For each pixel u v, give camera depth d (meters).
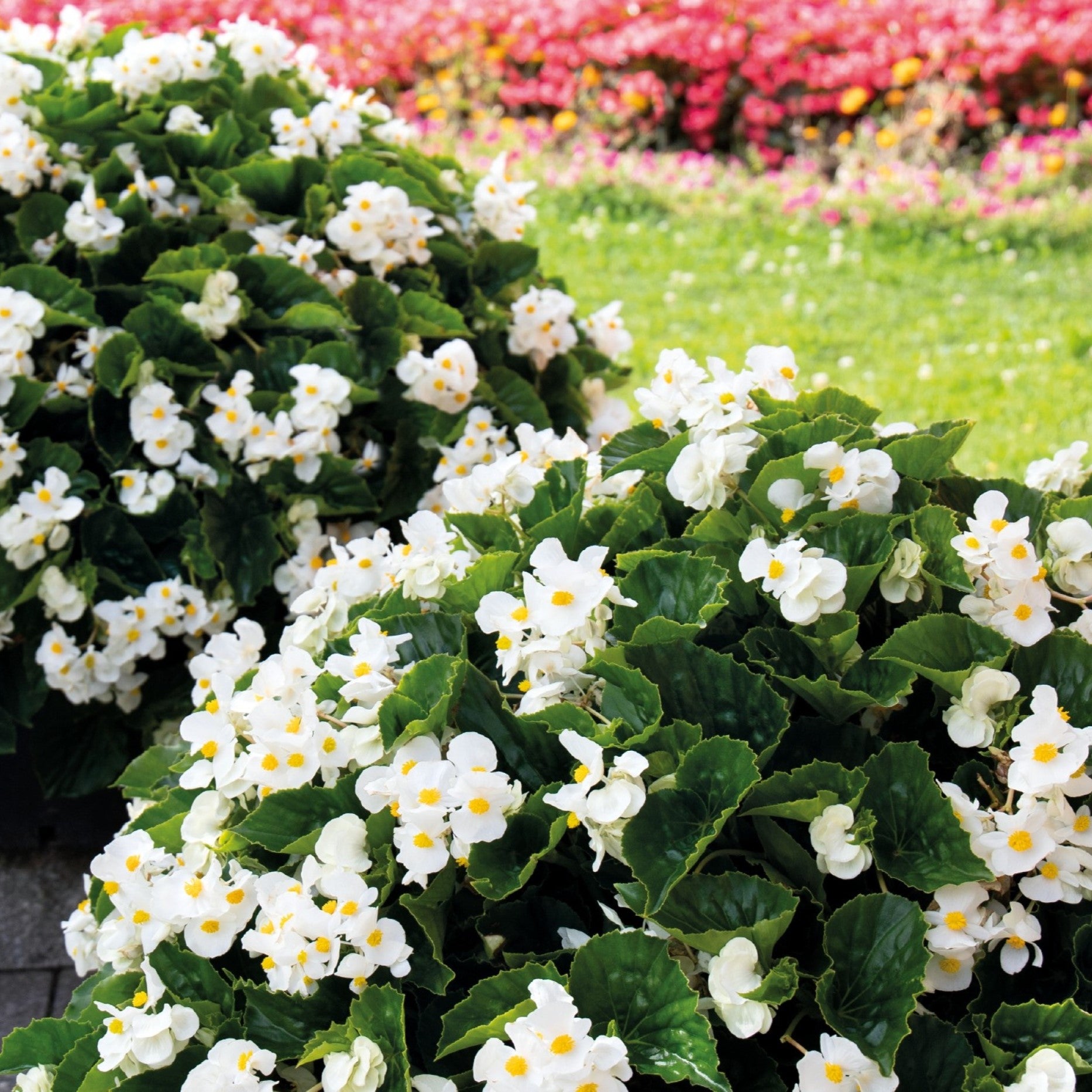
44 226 2.95
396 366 2.87
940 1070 1.32
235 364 2.81
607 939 1.33
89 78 3.26
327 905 1.43
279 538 2.80
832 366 5.38
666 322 5.89
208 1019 1.52
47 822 3.05
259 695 1.69
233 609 2.73
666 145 8.67
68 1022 1.70
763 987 1.28
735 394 1.87
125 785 2.16
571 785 1.39
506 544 1.88
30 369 2.69
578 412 3.21
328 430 2.72
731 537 1.73
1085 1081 1.29
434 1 8.92
